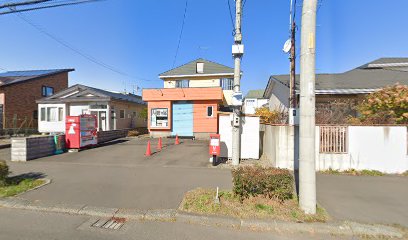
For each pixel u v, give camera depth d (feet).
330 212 12.73
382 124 21.65
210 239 10.28
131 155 30.30
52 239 10.22
